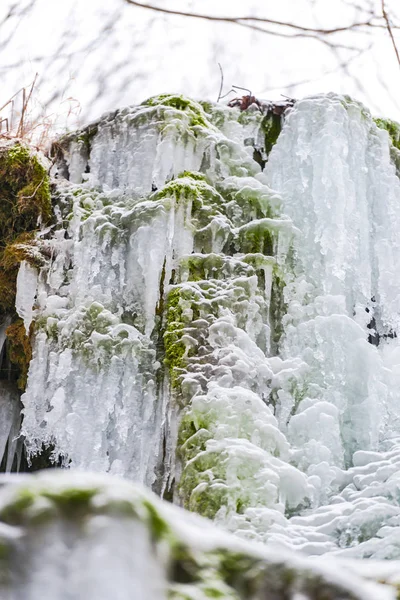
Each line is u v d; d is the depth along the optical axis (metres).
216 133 6.68
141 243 6.00
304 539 4.46
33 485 1.41
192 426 5.15
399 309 6.16
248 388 5.41
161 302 5.89
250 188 6.32
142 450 5.45
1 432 6.37
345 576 1.51
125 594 1.26
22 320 6.33
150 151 6.50
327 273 6.02
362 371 5.70
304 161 6.46
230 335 5.58
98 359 5.73
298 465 5.14
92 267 6.07
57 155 6.86
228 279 5.90
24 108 7.00
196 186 6.22
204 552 1.49
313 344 5.78
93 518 1.34
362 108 6.72
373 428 5.48
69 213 6.42
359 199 6.33
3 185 6.60
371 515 4.51
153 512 1.44
